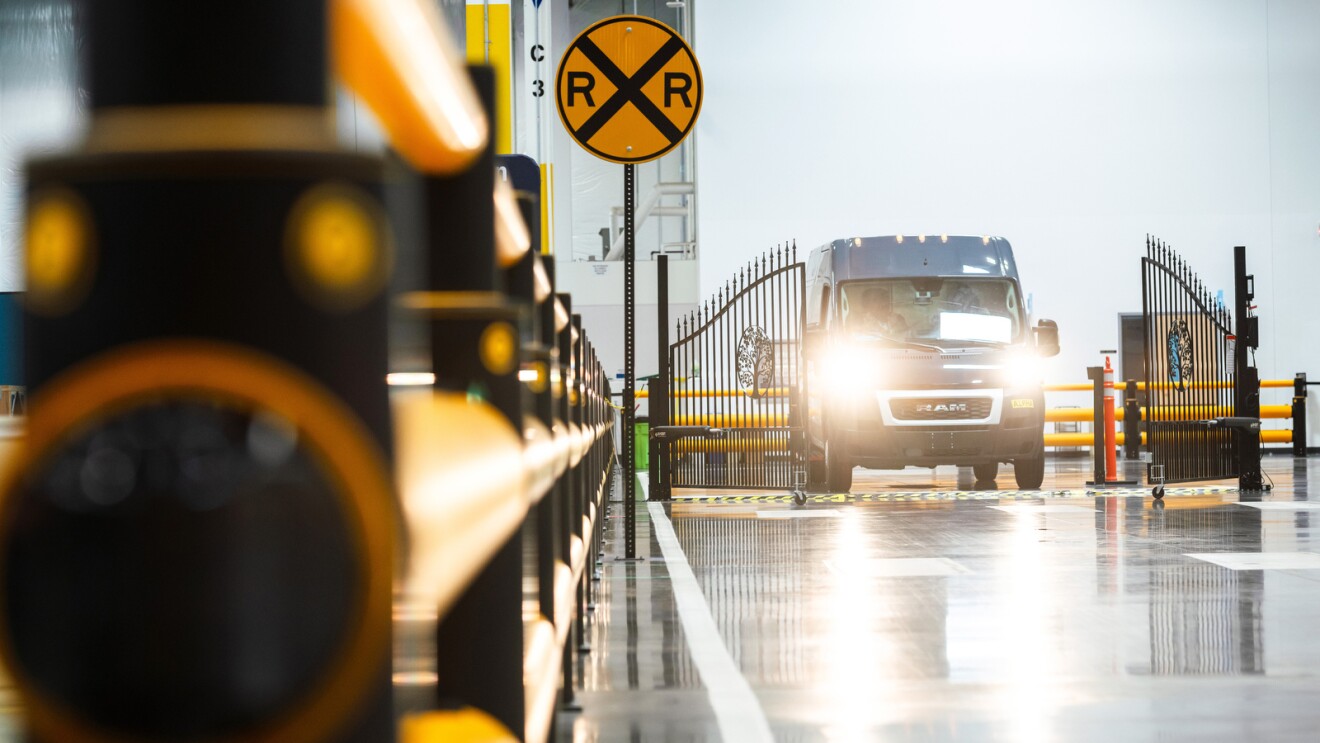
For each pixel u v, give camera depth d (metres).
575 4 69.12
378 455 1.07
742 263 60.91
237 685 0.93
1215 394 33.44
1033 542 21.69
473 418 2.79
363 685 0.99
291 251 1.03
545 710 4.62
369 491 1.01
